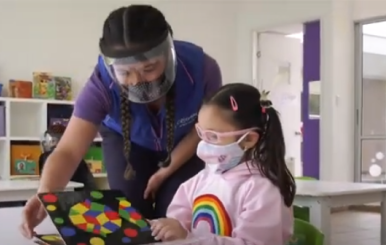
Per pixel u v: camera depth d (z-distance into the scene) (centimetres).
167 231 91
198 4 618
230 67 648
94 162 478
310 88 590
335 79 563
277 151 108
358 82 569
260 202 101
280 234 100
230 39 648
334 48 562
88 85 150
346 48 567
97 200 99
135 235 89
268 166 107
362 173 569
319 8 571
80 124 146
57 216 90
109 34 127
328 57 564
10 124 484
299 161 651
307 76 593
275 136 109
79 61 531
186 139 167
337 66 564
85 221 90
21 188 279
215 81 165
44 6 510
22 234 108
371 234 428
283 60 656
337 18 563
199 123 113
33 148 474
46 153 388
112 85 146
